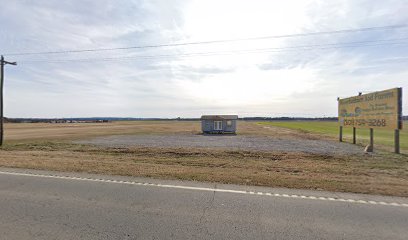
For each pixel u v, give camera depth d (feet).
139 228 13.88
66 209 16.67
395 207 17.58
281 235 13.17
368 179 26.35
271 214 16.08
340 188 22.36
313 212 16.49
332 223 14.78
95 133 122.31
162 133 124.16
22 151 49.73
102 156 43.37
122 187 22.16
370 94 55.98
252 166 35.27
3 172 28.02
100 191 20.88
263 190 21.56
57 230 13.55
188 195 19.97
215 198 19.26
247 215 15.89
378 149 55.36
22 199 18.65
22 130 157.28
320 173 30.35
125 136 99.96
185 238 12.75
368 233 13.53
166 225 14.32
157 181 24.48
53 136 99.81
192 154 48.39
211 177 26.25
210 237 12.89
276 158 44.11
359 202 18.57
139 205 17.58
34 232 13.29
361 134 108.88
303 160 41.88
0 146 60.70
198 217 15.49
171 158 43.78
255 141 77.77
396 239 12.91
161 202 18.24
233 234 13.25
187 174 27.61
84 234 13.10
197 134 117.70
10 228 13.75
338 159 42.70
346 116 71.00
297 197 19.65
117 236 12.91
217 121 130.21
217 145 64.69
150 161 38.75
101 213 16.03
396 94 47.19
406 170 32.83
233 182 24.30
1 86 63.87
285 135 109.09
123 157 42.86
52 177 25.71
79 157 41.27
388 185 23.57
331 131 140.87
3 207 16.94
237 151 51.55
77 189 21.38
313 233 13.46
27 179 24.79
